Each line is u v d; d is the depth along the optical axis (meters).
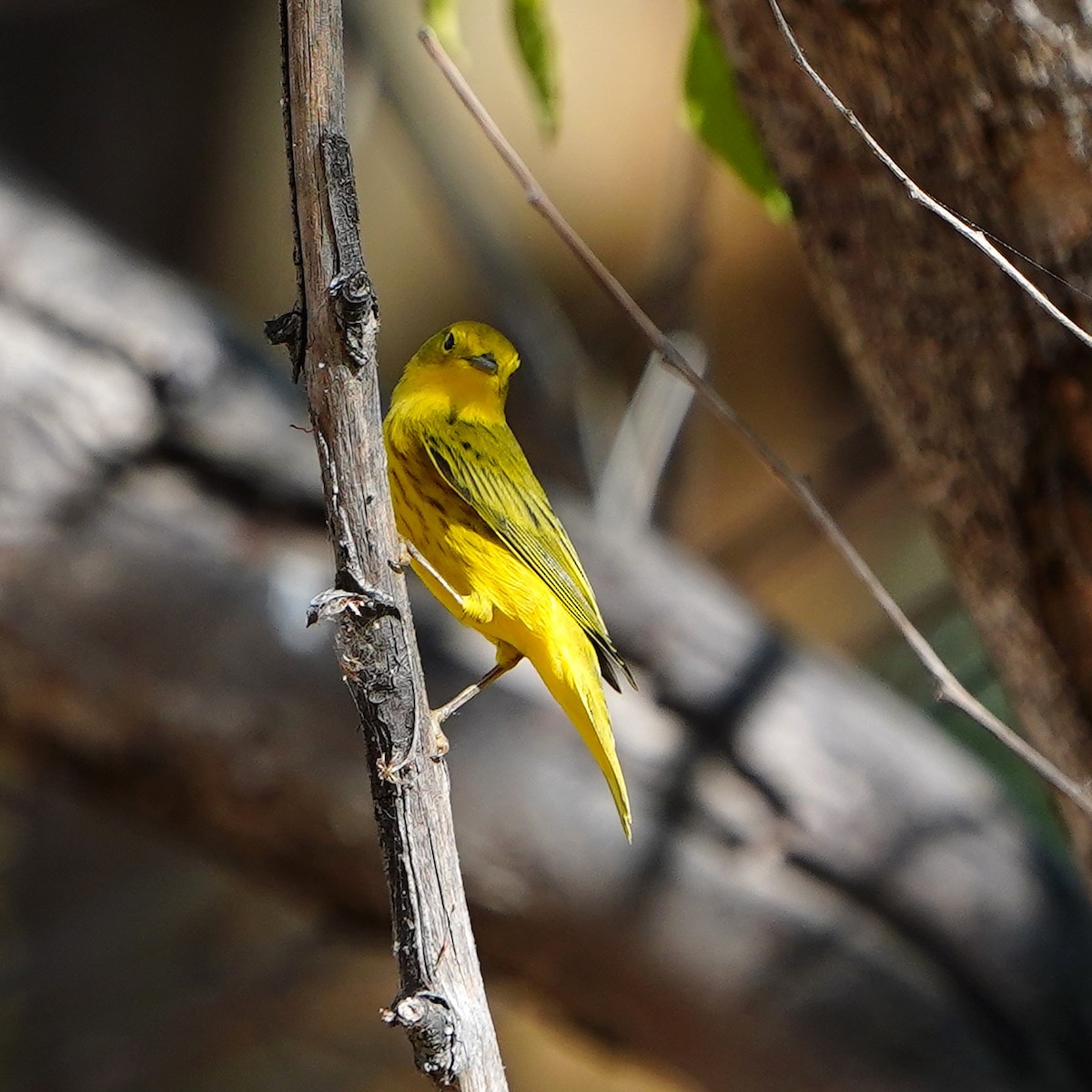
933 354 7.12
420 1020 4.84
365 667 4.93
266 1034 16.50
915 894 10.79
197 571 10.67
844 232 7.27
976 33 6.30
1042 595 7.10
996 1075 10.60
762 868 10.77
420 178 17.84
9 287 10.94
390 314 22.70
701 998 10.74
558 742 10.71
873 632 17.61
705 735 10.98
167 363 11.11
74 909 18.28
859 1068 10.64
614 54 23.44
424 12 8.08
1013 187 6.54
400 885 4.99
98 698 10.62
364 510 4.85
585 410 14.16
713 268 22.72
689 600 11.28
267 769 10.62
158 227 21.95
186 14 21.78
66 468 10.66
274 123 22.72
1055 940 10.90
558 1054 20.11
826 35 6.73
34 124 21.23
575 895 10.62
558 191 22.67
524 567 8.32
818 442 23.08
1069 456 6.80
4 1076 16.66
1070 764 7.39
